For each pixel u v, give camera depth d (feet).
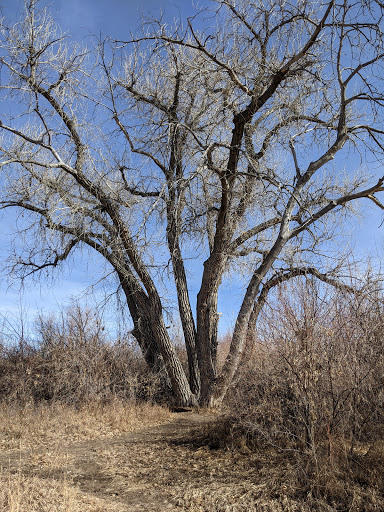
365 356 21.18
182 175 45.60
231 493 18.17
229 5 38.52
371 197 41.34
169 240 48.70
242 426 25.59
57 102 44.75
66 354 47.34
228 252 46.83
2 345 49.16
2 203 46.37
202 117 46.75
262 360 25.02
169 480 20.94
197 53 44.45
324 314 21.94
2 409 39.50
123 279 50.88
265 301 24.52
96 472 22.65
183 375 49.39
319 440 20.80
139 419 39.22
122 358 51.03
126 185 48.06
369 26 32.40
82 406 42.19
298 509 16.25
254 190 45.06
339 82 40.01
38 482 19.74
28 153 43.98
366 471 18.31
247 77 40.78
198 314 47.16
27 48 41.16
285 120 44.45
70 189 46.68
